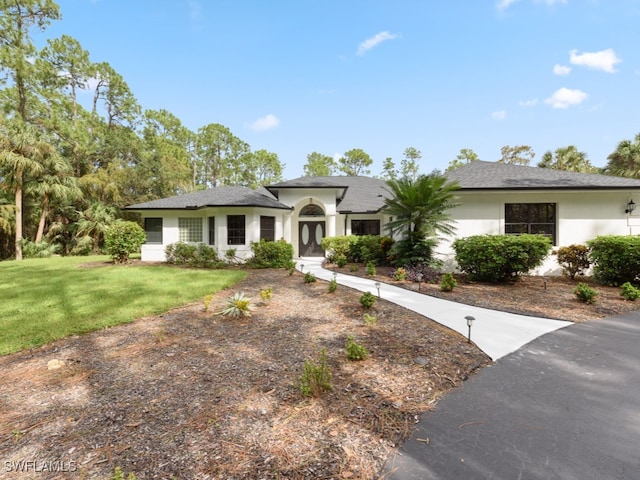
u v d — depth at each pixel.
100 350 4.61
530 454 2.34
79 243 22.97
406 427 2.68
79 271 12.79
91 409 3.04
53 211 24.28
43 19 25.58
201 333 5.26
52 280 10.52
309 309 6.67
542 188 10.76
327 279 10.48
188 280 10.39
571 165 24.62
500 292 8.40
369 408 2.97
